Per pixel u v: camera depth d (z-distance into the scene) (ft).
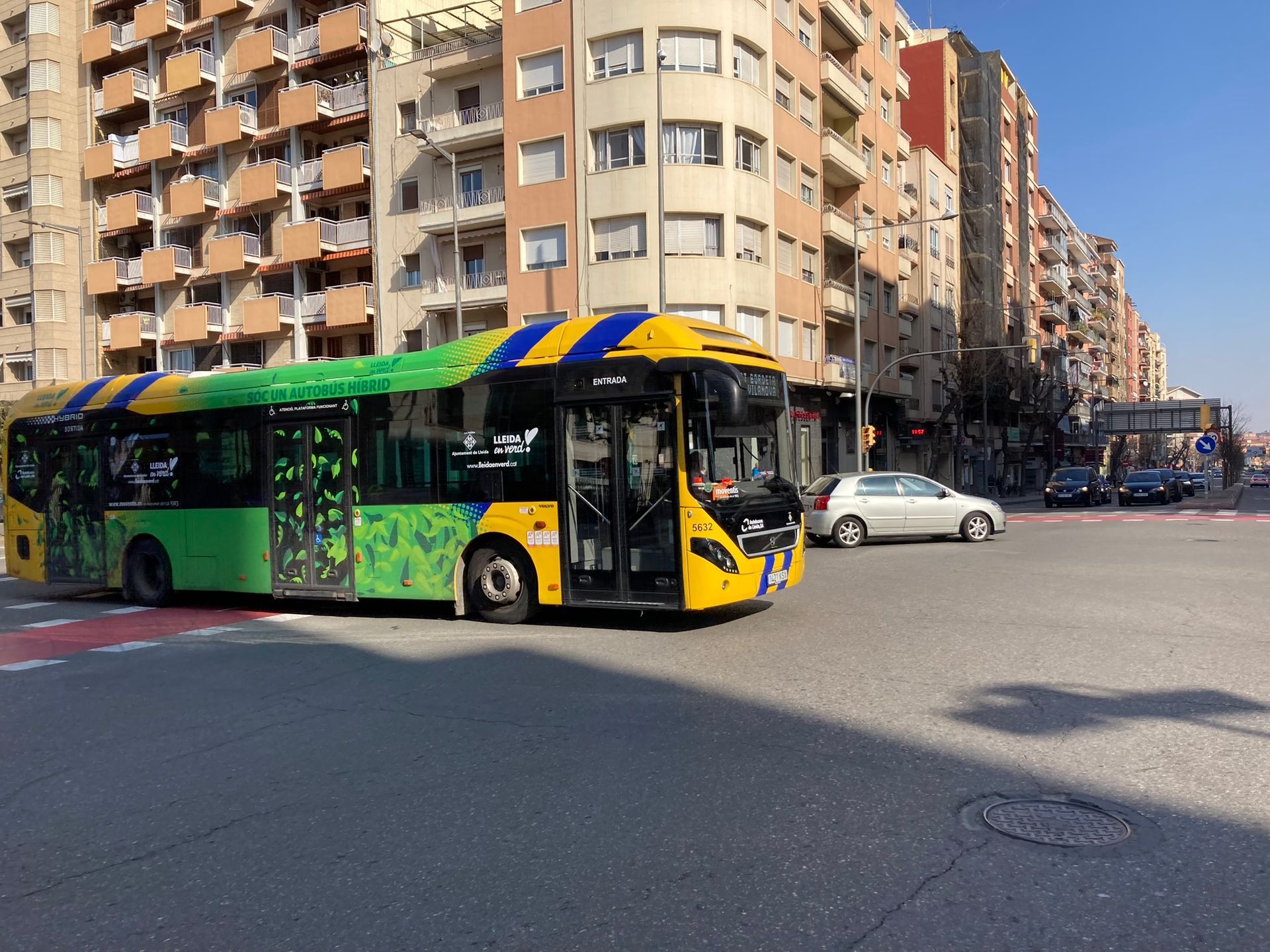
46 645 30.66
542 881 11.66
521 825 13.53
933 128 168.76
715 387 27.58
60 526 42.01
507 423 30.96
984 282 182.60
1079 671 21.63
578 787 15.05
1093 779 14.48
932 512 57.62
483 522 31.19
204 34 122.62
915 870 11.50
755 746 16.75
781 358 102.47
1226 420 277.85
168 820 14.47
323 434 34.58
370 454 33.55
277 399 35.73
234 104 117.19
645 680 22.30
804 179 109.19
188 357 124.47
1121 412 227.81
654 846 12.59
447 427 32.07
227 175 120.47
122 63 131.34
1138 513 89.40
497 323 101.81
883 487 57.82
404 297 106.93
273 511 35.65
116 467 40.24
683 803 14.10
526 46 95.66
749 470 29.89
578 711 19.67
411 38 114.83
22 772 17.24
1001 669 22.04
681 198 89.92
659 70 82.28
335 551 34.12
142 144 124.16
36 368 130.31
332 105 113.09
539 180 95.76
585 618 32.07
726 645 26.23
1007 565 43.57
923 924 10.18
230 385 37.17
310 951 10.22
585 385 29.58
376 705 20.98
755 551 28.68
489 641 28.27
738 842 12.58
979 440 195.21
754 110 94.53
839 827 12.94
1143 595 32.96
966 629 27.25
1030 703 18.93
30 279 131.64
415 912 11.00
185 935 10.74
